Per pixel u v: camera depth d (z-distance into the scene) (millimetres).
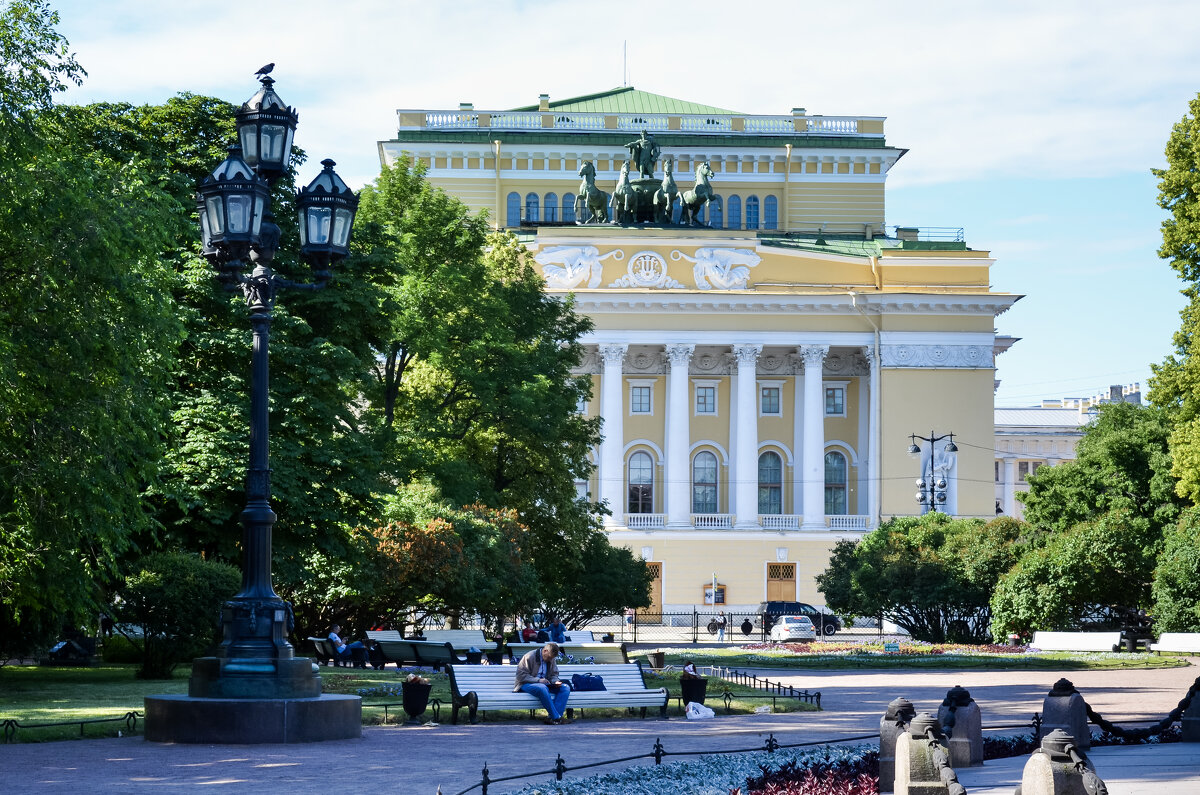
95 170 27078
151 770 17125
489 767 17969
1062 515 68062
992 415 93500
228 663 20219
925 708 29125
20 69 25688
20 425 24344
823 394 97500
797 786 17266
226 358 36094
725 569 93562
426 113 99438
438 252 53219
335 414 36750
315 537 36219
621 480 94062
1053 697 21797
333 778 16625
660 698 26688
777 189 100812
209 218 20094
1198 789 17031
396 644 38438
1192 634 51656
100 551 28625
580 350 60469
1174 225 50031
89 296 24531
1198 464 49062
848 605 67562
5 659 39250
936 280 93750
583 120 100125
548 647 25594
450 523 45188
